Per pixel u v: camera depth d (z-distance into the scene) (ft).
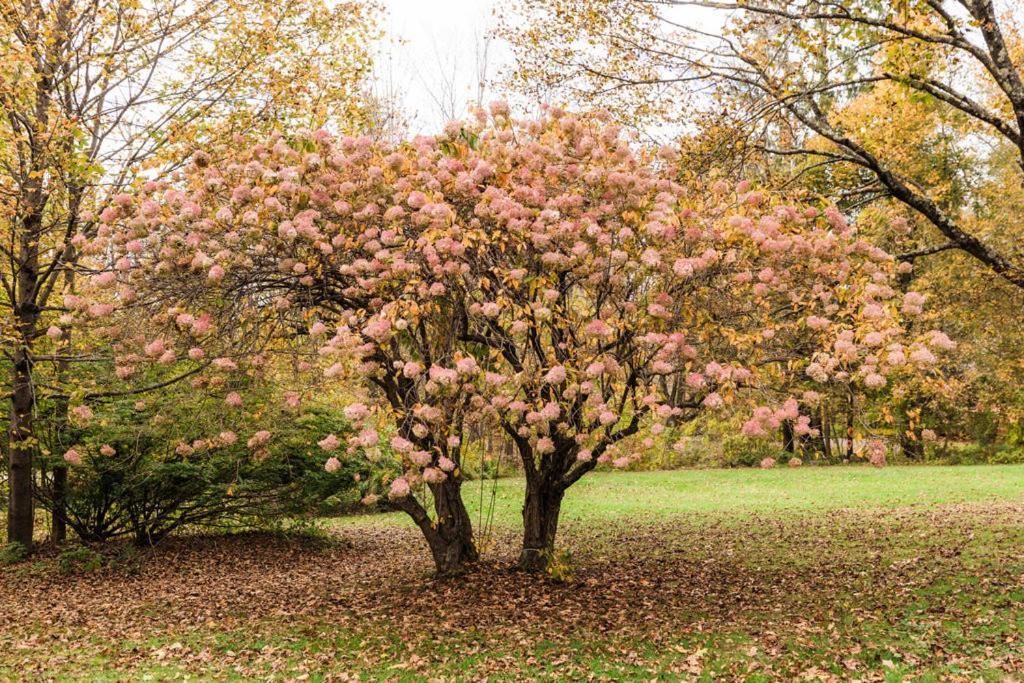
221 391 29.27
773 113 26.78
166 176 29.30
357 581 31.45
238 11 34.60
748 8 24.52
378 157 21.62
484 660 20.20
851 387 19.38
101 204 30.53
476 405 20.90
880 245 28.53
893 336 17.26
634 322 19.99
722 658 19.86
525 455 27.71
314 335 21.36
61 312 35.04
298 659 20.99
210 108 34.47
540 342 22.58
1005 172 65.67
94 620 25.91
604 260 19.51
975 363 74.08
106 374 36.11
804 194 22.52
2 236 31.27
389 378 23.73
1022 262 39.65
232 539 43.06
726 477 70.38
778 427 17.69
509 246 20.98
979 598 23.98
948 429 79.92
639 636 21.79
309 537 43.98
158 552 38.83
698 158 27.07
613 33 29.17
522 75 31.81
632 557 34.99
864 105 50.26
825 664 19.03
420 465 19.76
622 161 20.76
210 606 27.86
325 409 39.47
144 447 36.04
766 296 19.84
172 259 19.69
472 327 23.99
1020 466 70.64
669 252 18.83
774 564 31.89
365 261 19.95
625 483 68.69
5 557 34.91
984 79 50.37
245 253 20.39
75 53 33.47
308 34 37.04
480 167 20.44
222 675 19.86
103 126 34.94
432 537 28.71
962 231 26.61
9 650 22.41
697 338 19.69
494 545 37.93
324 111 36.04
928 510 45.60
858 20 23.89
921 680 17.69
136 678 19.67
